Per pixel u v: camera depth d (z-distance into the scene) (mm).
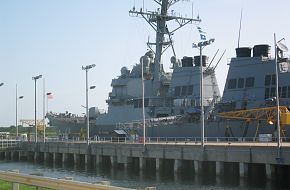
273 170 37531
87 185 12805
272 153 36938
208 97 64875
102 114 80125
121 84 77938
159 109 68562
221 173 41531
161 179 44844
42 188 15398
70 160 68188
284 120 46281
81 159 65062
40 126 117812
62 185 13875
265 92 53344
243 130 52125
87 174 53188
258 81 54438
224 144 42875
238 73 57031
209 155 42594
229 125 53688
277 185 37281
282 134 47812
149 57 77438
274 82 52562
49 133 119375
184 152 45312
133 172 52312
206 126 56406
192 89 66312
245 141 48969
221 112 56250
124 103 76312
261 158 37906
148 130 64312
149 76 75750
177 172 46000
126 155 53719
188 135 58469
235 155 40062
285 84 50938
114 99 77750
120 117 75500
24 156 81000
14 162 76625
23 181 15859
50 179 14477
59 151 69688
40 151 75875
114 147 56250
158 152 48594
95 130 80750
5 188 20359
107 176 49844
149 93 74188
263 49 55812
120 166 54969
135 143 53500
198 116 59875
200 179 43094
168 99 69250
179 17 74438
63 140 78000
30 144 79312
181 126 59688
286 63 54062
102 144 58719
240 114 52125
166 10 74188
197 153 43688
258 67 54875
